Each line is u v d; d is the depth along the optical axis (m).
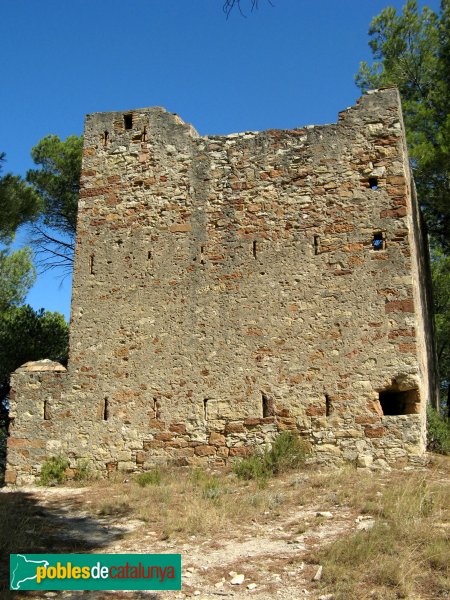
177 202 12.91
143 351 12.36
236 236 12.41
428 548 6.46
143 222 12.98
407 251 11.48
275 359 11.68
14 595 5.98
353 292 11.56
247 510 8.55
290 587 6.04
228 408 11.71
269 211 12.36
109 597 6.01
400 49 19.03
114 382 12.36
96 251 13.10
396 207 11.70
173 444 11.83
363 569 6.21
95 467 12.09
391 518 7.59
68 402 12.48
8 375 18.70
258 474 10.59
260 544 7.25
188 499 9.41
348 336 11.41
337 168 12.19
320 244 11.93
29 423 12.55
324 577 6.11
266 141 12.71
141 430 12.03
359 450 10.90
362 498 8.55
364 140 12.17
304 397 11.40
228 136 12.98
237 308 12.07
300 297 11.80
